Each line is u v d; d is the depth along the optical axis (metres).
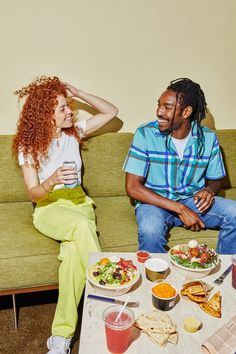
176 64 2.34
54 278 1.75
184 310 1.24
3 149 2.08
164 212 1.93
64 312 1.61
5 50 2.10
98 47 2.21
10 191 2.13
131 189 1.95
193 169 2.00
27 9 2.06
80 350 1.07
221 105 2.48
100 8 2.14
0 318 1.86
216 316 1.21
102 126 2.17
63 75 2.22
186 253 1.45
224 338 1.09
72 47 2.18
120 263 1.37
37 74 2.18
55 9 2.10
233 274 1.34
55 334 1.60
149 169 2.00
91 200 2.06
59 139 1.96
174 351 1.08
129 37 2.23
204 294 1.27
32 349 1.67
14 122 2.23
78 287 1.66
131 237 1.89
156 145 1.95
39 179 1.93
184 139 1.96
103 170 2.23
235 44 2.38
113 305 1.19
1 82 2.15
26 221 1.95
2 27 2.06
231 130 2.38
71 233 1.68
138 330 1.15
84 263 1.65
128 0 2.16
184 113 1.88
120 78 2.29
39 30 2.11
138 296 1.29
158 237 1.80
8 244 1.75
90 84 2.27
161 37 2.27
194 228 1.92
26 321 1.84
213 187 2.05
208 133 2.01
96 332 1.14
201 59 2.36
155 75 2.33
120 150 2.24
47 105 1.87
